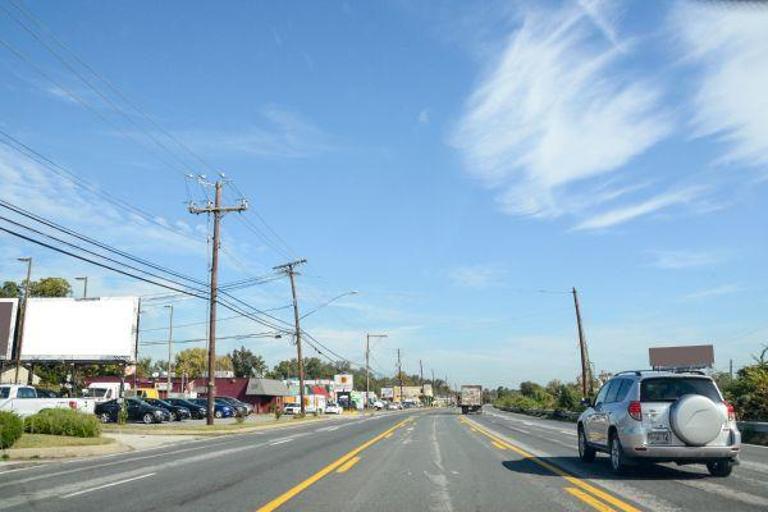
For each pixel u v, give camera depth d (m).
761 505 10.37
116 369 78.81
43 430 25.22
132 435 30.95
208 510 10.31
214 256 40.19
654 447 12.87
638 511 9.92
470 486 12.68
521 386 165.00
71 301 50.12
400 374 142.50
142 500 11.34
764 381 29.64
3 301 49.81
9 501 11.34
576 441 24.84
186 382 102.38
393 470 15.42
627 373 14.40
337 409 90.88
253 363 167.62
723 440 12.87
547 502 10.80
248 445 24.62
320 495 11.71
